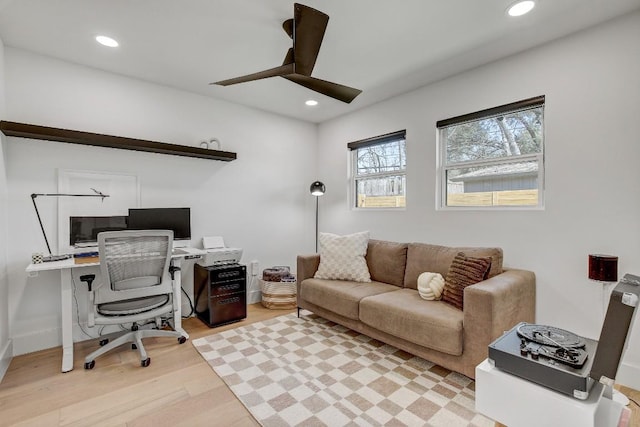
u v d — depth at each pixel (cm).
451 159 317
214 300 316
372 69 291
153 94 322
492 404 106
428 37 238
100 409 186
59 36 238
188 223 328
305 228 452
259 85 330
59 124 272
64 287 241
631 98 209
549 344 107
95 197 291
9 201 253
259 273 406
